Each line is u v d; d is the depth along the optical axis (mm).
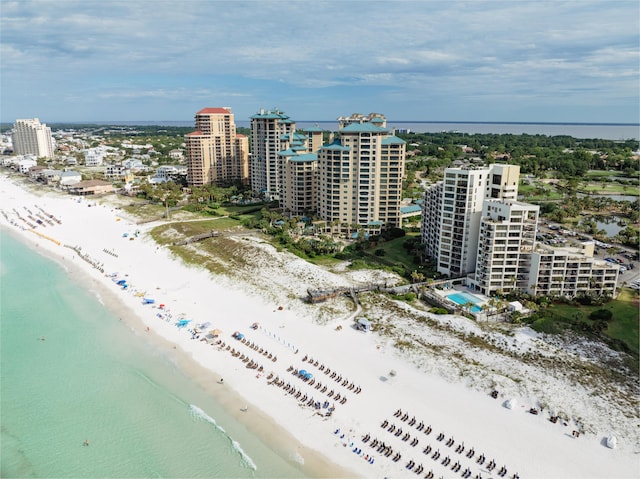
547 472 70312
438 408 84812
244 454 75625
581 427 78875
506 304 124312
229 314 125375
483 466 71562
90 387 94438
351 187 197500
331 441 77750
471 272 146875
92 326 120750
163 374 98562
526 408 84000
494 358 98438
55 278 156750
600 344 104438
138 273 159875
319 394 89688
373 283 141500
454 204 143750
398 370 96500
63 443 79250
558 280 128375
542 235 195250
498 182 139250
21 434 81500
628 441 75625
